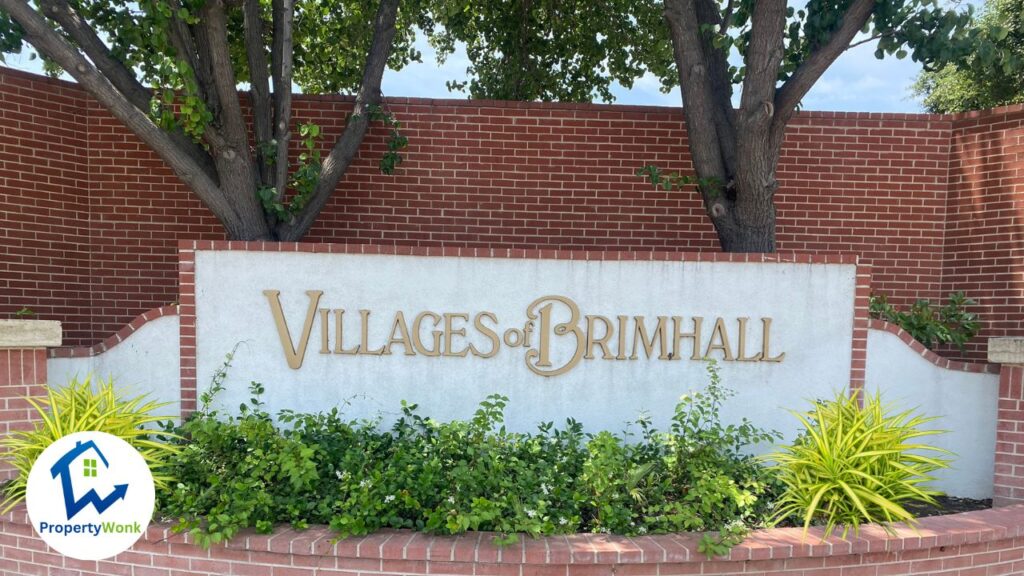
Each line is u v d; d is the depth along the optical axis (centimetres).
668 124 686
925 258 699
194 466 421
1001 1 984
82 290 674
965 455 504
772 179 551
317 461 434
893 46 530
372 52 648
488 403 454
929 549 385
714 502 394
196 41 550
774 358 511
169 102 516
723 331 509
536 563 356
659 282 511
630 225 691
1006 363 466
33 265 641
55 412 429
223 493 390
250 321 509
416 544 361
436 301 510
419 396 513
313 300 507
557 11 929
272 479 423
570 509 404
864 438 421
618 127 686
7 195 624
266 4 714
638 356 512
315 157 601
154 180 676
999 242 655
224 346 509
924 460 431
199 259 505
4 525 409
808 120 689
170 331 511
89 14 571
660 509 405
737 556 363
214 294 507
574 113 685
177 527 370
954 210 688
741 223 572
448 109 681
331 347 511
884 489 411
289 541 364
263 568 369
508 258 509
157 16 486
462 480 394
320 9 788
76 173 667
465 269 509
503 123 685
